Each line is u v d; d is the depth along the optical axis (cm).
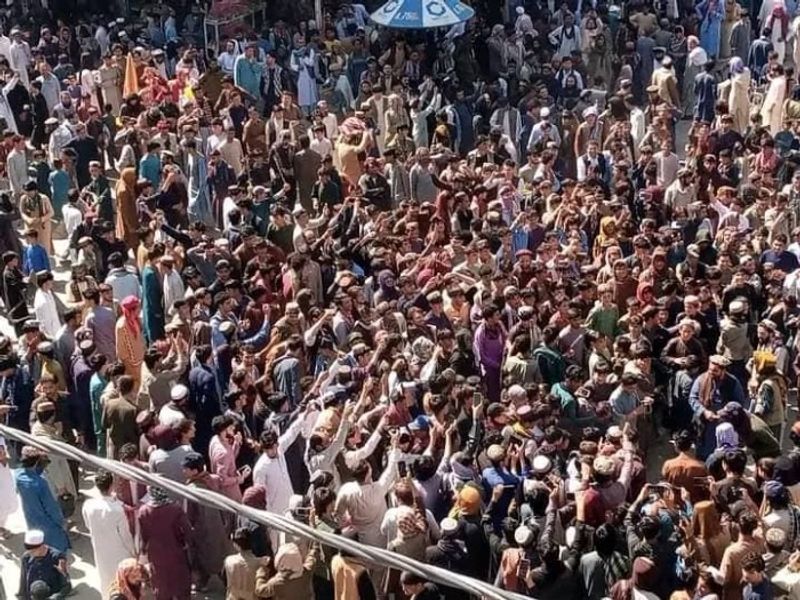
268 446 1177
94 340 1474
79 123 2153
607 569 1033
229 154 2127
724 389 1345
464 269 1579
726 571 1055
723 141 2081
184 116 2183
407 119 2372
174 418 1200
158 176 2020
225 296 1451
